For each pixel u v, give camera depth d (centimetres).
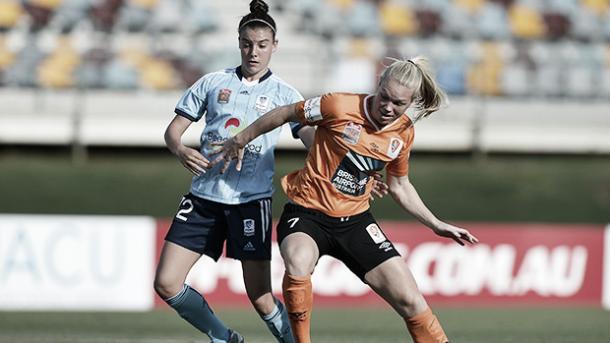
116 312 2909
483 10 5922
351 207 1655
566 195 4919
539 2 6019
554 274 3123
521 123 5512
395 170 1714
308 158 1683
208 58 5422
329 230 1653
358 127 1609
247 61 1748
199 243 1778
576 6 6041
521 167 5291
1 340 2422
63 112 5159
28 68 5244
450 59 5597
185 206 1786
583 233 3130
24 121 5088
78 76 5250
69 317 2814
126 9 5516
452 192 4834
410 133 1655
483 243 3089
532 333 2700
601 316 3006
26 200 4453
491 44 5781
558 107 5622
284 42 5653
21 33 5369
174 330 2638
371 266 1642
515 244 3102
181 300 1791
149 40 5500
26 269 2866
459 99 5491
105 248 2903
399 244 3055
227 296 2964
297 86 5450
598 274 3142
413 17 5819
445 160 5347
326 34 5697
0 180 4656
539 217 4631
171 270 1759
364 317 2909
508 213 4650
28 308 2867
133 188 4681
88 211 4400
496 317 2953
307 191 1658
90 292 2895
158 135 5184
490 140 5431
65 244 2884
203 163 1700
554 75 5659
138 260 2920
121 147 5175
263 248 1778
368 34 5731
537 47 5834
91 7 5481
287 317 1834
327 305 3017
